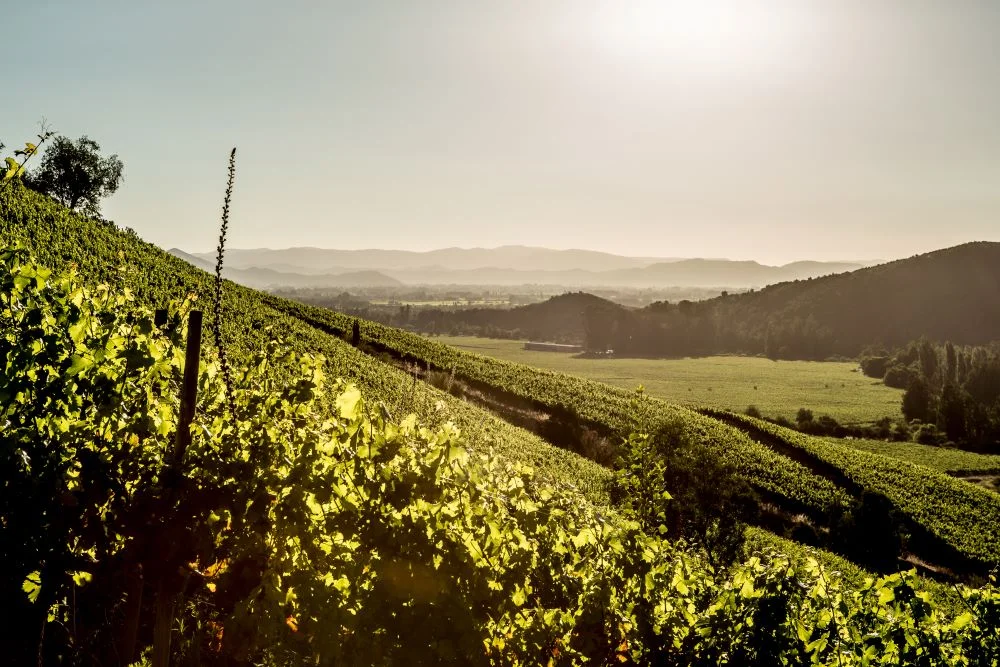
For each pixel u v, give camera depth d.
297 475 4.78
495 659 5.16
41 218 33.44
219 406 6.00
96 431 5.02
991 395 119.56
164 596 4.77
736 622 6.14
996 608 6.90
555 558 5.93
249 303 39.50
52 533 4.41
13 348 4.56
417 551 4.76
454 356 54.22
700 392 131.88
